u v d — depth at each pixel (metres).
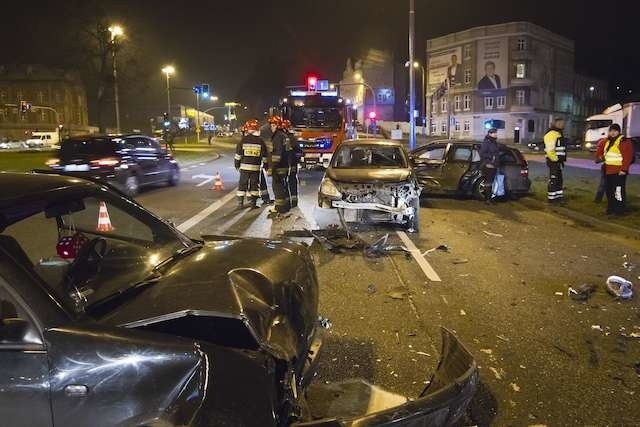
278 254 3.53
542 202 13.74
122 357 2.18
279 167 11.49
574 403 3.94
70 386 2.15
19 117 87.88
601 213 11.77
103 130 45.59
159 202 13.98
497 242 9.34
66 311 2.38
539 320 5.58
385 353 4.72
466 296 6.31
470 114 73.06
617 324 5.49
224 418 2.15
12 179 3.15
